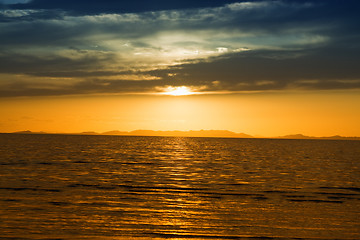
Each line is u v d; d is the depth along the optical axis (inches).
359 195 1342.3
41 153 3412.9
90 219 938.7
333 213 1047.0
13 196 1191.6
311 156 3757.4
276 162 2898.6
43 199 1159.6
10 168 2033.7
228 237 820.0
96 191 1353.3
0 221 882.8
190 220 954.1
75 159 2824.8
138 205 1124.5
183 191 1403.8
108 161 2741.1
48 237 784.9
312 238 816.9
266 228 890.7
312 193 1381.6
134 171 2085.4
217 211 1059.9
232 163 2770.7
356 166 2568.9
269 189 1471.5
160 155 3639.3
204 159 3169.3
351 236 831.7
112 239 791.1
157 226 893.8
